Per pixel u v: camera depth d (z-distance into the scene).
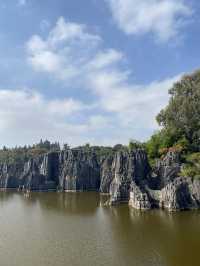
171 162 123.81
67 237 78.00
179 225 84.19
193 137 143.62
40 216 107.69
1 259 63.09
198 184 109.38
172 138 144.88
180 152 128.62
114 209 112.50
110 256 62.78
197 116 145.38
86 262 59.94
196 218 91.81
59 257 63.38
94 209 117.81
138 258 61.03
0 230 87.62
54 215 108.56
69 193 187.00
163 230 79.75
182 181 109.94
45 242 74.19
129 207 115.12
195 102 146.75
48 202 143.50
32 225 93.62
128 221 91.50
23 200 154.25
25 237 79.31
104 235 78.38
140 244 69.38
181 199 106.56
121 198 125.69
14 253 66.62
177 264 57.41
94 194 177.00
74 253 65.44
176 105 153.38
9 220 101.88
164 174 122.38
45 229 87.69
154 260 59.72
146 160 131.50
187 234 75.50
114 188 129.75
